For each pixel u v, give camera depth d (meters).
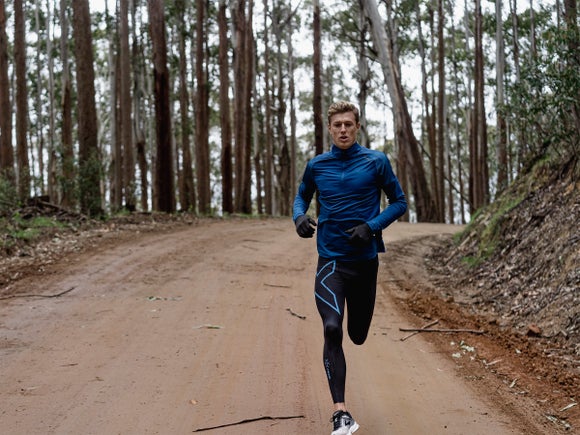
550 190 8.93
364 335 4.01
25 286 7.91
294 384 4.53
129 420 3.77
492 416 3.98
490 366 5.13
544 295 6.70
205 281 8.66
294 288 8.48
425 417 3.96
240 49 26.84
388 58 23.16
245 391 4.35
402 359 5.34
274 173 46.41
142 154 29.05
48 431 3.57
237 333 5.98
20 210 13.81
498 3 24.95
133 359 5.05
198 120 27.83
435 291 8.78
